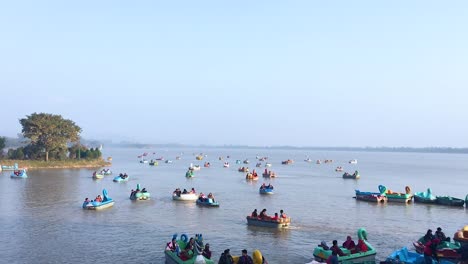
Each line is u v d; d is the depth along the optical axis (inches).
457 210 2358.5
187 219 1951.3
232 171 5457.7
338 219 2009.1
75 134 5723.4
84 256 1309.1
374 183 3969.0
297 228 1775.3
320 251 1284.4
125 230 1686.8
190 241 1289.4
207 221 1907.0
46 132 5374.0
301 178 4434.1
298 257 1334.9
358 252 1290.6
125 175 3858.3
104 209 2212.1
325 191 3196.4
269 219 1769.2
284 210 2249.0
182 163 7731.3
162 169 5718.5
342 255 1254.9
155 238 1556.3
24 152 5526.6
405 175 5305.1
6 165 4879.4
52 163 5388.8
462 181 4453.7
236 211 2198.6
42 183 3457.2
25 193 2795.3
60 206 2268.7
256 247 1450.5
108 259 1280.8
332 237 1617.9
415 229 1814.7
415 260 1204.5
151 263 1246.3
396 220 2021.4
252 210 2236.7
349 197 2847.0
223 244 1488.7
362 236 1382.9
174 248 1280.8
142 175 4586.6
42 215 1990.7
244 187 3417.8
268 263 1268.5
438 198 2573.8
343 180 4252.0
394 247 1482.5
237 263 1119.0
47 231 1646.2
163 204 2423.7
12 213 2030.0
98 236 1576.0
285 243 1507.1
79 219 1905.8
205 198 2391.7
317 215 2112.5
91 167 5831.7
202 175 4699.8
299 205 2444.6
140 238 1551.4
